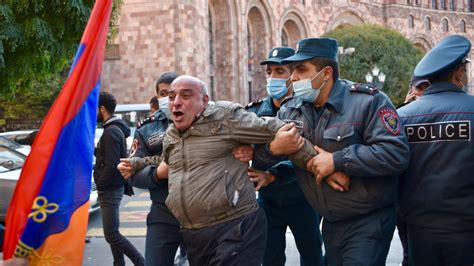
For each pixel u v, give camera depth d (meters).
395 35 51.41
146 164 5.78
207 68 40.19
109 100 7.45
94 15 3.64
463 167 4.51
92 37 3.63
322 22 58.84
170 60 37.75
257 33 50.47
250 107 6.68
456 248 4.56
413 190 4.71
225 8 44.84
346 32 50.31
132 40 38.44
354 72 48.31
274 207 6.05
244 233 4.67
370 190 4.61
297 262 8.49
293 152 4.63
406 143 4.54
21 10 13.44
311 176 4.84
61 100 3.60
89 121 3.72
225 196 4.62
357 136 4.66
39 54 14.61
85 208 3.73
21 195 3.59
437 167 4.59
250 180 4.88
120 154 7.41
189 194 4.68
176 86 4.78
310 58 4.71
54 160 3.58
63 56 14.71
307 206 6.05
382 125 4.52
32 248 3.62
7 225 3.62
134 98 38.44
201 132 4.75
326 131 4.73
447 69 4.68
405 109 4.85
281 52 6.25
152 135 5.96
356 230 4.70
